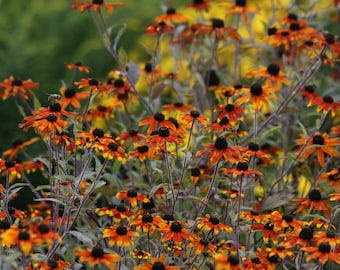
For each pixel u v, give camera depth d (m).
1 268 5.21
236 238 6.32
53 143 6.69
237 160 6.25
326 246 5.45
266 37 8.55
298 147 7.96
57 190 6.32
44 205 7.49
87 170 6.74
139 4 14.67
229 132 6.92
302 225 6.04
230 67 11.00
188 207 7.48
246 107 7.93
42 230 4.93
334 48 7.75
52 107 6.48
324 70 10.41
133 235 5.67
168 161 6.54
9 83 8.22
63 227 6.41
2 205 6.13
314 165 8.70
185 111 8.03
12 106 11.42
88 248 5.96
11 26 13.11
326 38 7.81
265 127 8.33
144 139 7.14
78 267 5.83
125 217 6.13
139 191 7.54
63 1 14.35
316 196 6.73
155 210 6.77
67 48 13.77
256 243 7.14
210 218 6.12
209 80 8.88
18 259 5.74
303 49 9.02
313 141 7.25
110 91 8.10
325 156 8.23
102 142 6.20
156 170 6.91
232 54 11.06
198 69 9.15
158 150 6.66
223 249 6.34
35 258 5.22
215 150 6.34
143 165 7.52
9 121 11.39
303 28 8.63
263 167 7.96
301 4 12.57
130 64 8.44
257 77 8.21
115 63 13.34
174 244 6.19
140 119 8.44
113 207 6.26
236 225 6.50
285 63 8.72
